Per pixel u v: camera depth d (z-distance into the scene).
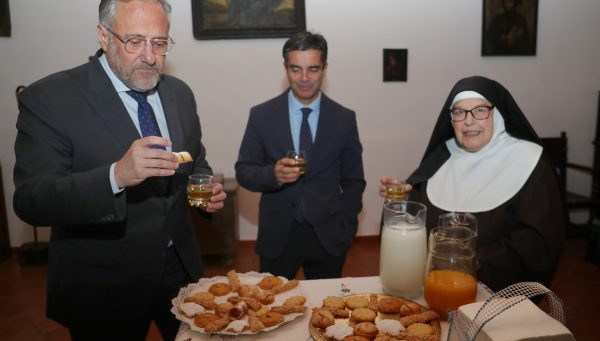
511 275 1.50
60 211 1.37
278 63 3.97
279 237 2.15
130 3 1.48
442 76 4.12
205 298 1.28
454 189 1.76
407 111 4.17
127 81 1.55
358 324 1.13
